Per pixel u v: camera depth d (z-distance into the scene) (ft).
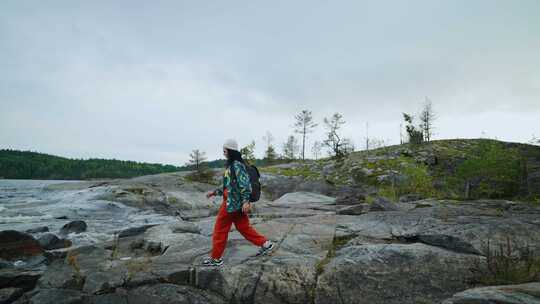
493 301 9.98
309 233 23.44
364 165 99.76
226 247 19.76
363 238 20.38
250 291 14.82
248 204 15.74
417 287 14.05
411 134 127.03
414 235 18.94
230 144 16.57
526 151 82.38
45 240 28.07
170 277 15.76
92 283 15.49
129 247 23.27
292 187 89.66
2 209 60.70
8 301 15.55
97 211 63.52
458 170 66.69
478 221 20.48
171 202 75.15
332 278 14.78
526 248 15.70
